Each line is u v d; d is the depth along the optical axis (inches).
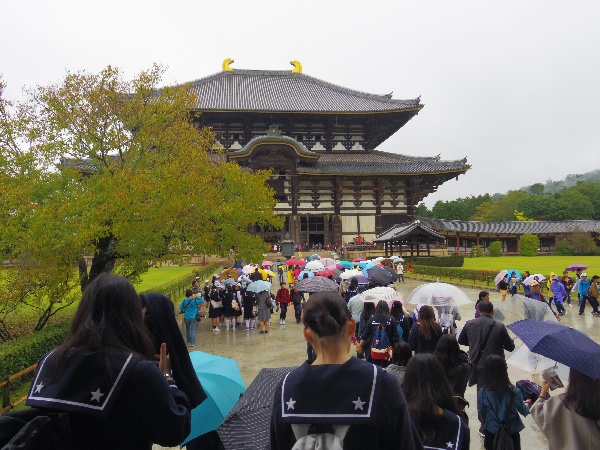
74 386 115.5
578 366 191.0
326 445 106.8
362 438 109.4
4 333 744.3
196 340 773.3
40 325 724.0
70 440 110.0
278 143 2554.1
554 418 184.9
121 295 131.4
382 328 423.8
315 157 2615.7
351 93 3154.5
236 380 235.0
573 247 3006.9
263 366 607.5
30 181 711.1
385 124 2940.5
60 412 112.5
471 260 2465.6
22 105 822.5
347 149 2960.1
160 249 850.1
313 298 131.6
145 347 133.0
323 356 124.6
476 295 1245.1
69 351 121.1
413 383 195.6
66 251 660.1
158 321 156.9
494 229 3093.0
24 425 108.7
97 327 124.4
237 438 202.4
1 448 108.6
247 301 853.8
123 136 874.8
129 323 130.0
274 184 2672.2
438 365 196.4
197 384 161.6
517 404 259.0
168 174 799.1
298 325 900.0
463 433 188.1
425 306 382.9
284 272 1807.3
